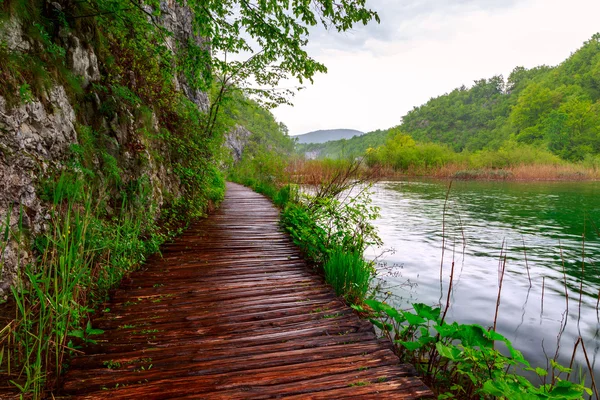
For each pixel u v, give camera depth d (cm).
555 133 5697
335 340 256
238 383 200
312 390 196
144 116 559
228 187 1939
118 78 495
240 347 243
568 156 5362
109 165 409
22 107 276
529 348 328
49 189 295
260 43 562
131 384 197
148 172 524
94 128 416
